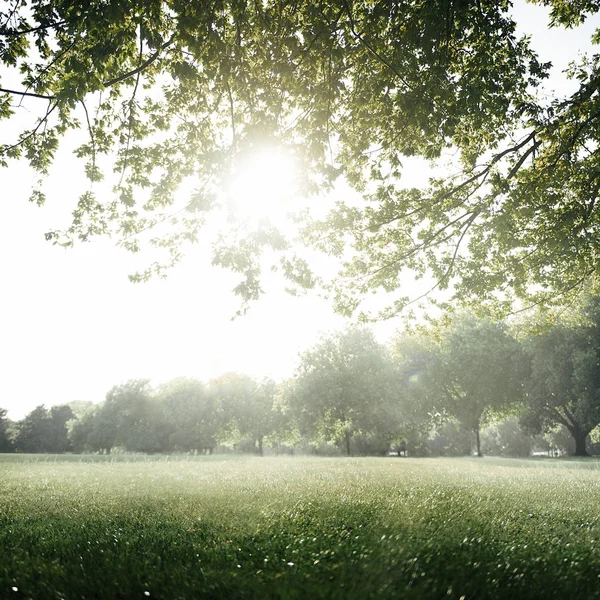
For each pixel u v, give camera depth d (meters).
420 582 3.71
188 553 4.72
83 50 7.59
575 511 8.01
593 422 42.94
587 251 13.62
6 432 100.56
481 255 14.25
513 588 3.59
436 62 8.88
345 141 11.25
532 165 12.43
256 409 82.88
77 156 11.32
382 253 15.37
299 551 4.71
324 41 8.18
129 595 3.50
